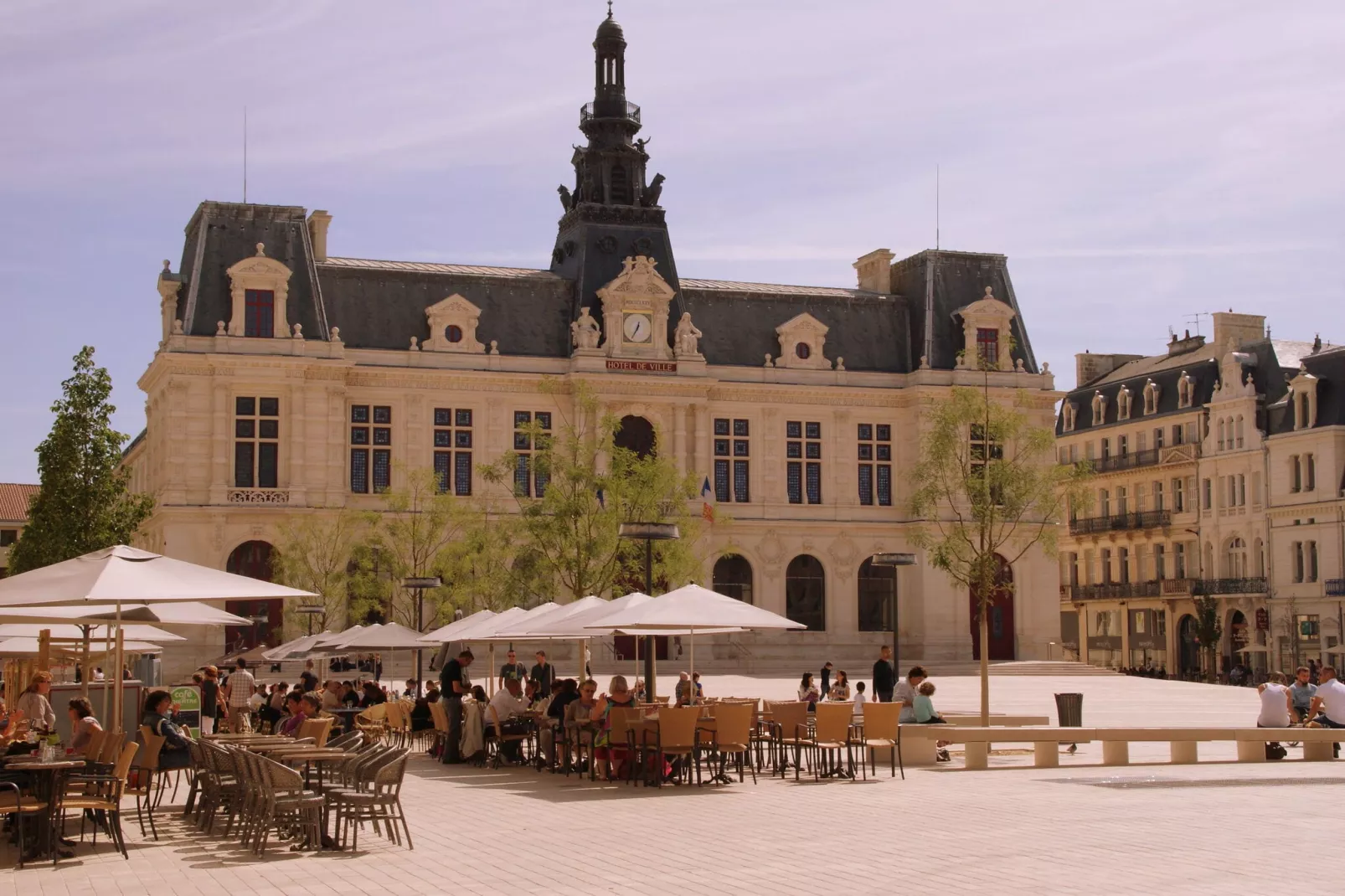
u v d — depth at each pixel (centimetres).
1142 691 6794
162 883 1970
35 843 2222
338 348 7662
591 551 5775
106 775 2284
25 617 2777
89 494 6056
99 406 6138
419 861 2111
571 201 8656
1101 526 9925
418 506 7512
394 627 4434
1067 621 10512
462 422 7988
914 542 4891
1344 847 2075
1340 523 8075
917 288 8919
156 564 2427
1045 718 4334
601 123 8506
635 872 1969
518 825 2461
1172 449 9350
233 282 7562
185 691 3850
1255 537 8706
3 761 2241
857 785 3006
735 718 3012
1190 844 2105
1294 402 8469
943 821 2388
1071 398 10544
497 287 8231
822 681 5159
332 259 8294
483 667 7612
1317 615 8188
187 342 7450
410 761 3772
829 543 8519
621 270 8331
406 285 8075
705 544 8219
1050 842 2136
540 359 8125
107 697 2970
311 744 2691
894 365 8819
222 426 7475
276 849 2248
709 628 3597
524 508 6088
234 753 2339
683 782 3067
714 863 2025
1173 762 3522
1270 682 3872
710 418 8369
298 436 7556
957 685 7206
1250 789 2839
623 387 8106
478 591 6519
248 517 7462
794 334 8581
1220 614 8925
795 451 8562
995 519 4681
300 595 2436
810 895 1778
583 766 3362
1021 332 8900
